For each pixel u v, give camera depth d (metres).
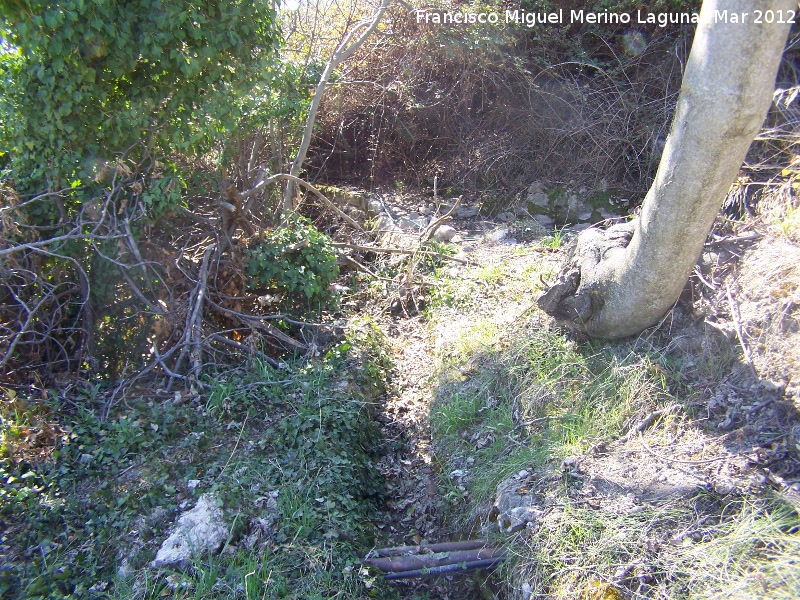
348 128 9.70
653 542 3.05
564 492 3.52
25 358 4.78
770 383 3.59
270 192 7.18
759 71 3.11
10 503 3.61
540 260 6.46
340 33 8.83
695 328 4.18
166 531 3.56
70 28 4.25
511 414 4.40
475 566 3.51
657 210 3.68
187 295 5.23
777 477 3.15
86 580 3.31
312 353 5.27
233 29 4.84
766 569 2.75
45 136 4.66
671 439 3.67
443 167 9.12
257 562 3.36
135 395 4.74
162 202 4.87
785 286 3.90
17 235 4.65
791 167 4.82
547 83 8.64
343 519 3.77
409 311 6.52
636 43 8.42
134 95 4.80
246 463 4.03
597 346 4.51
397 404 5.30
